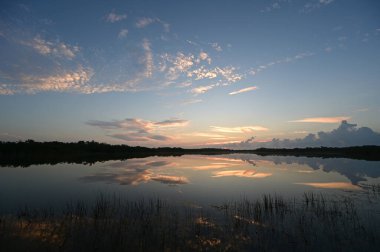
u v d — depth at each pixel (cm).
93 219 1400
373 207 1742
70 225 1288
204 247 1088
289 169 4291
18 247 1010
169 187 2500
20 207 1669
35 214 1473
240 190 2367
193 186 2569
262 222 1427
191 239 1166
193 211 1631
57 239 1105
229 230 1294
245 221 1438
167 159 7300
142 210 1600
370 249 1083
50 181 2769
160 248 1060
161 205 1775
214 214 1570
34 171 3694
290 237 1212
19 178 2966
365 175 3412
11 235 1119
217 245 1112
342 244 1134
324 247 1105
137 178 3081
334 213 1602
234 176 3344
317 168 4400
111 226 1287
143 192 2242
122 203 1809
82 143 10075
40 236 1128
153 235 1193
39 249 1002
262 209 1700
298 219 1485
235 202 1888
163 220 1423
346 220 1463
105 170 3928
